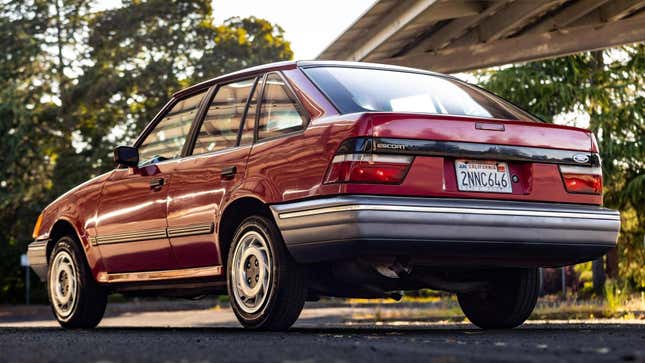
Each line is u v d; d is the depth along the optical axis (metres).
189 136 6.02
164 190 5.98
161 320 21.20
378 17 14.17
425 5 12.59
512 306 5.89
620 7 13.07
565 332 5.28
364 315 17.78
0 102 34.19
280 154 5.17
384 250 4.73
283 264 5.13
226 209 5.46
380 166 4.79
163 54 36.12
